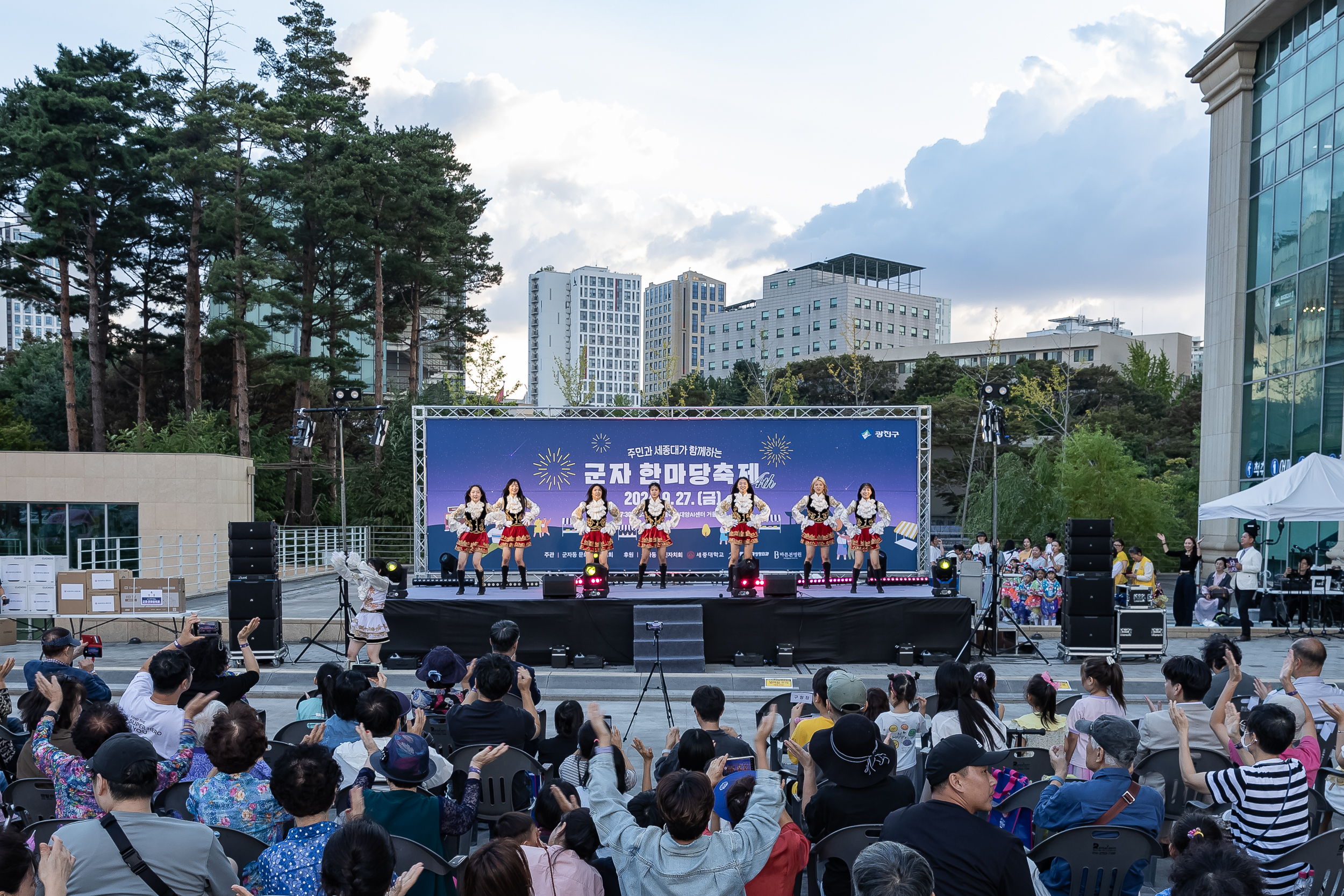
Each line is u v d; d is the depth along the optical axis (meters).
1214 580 18.53
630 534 17.94
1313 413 22.14
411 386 40.88
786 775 5.99
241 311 32.44
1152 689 13.35
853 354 48.94
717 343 133.00
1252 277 25.02
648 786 4.62
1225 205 25.70
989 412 15.91
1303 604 17.91
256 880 3.55
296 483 38.12
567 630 14.60
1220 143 25.98
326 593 24.36
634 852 3.37
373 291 40.47
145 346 38.94
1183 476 39.12
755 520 17.30
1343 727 5.25
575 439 17.92
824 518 17.34
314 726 5.01
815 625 14.78
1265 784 4.26
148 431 33.72
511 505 17.03
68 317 33.09
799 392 62.69
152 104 33.91
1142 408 58.47
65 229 31.48
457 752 5.50
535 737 6.06
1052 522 30.19
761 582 15.30
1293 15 23.28
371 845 2.88
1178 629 17.36
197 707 5.24
